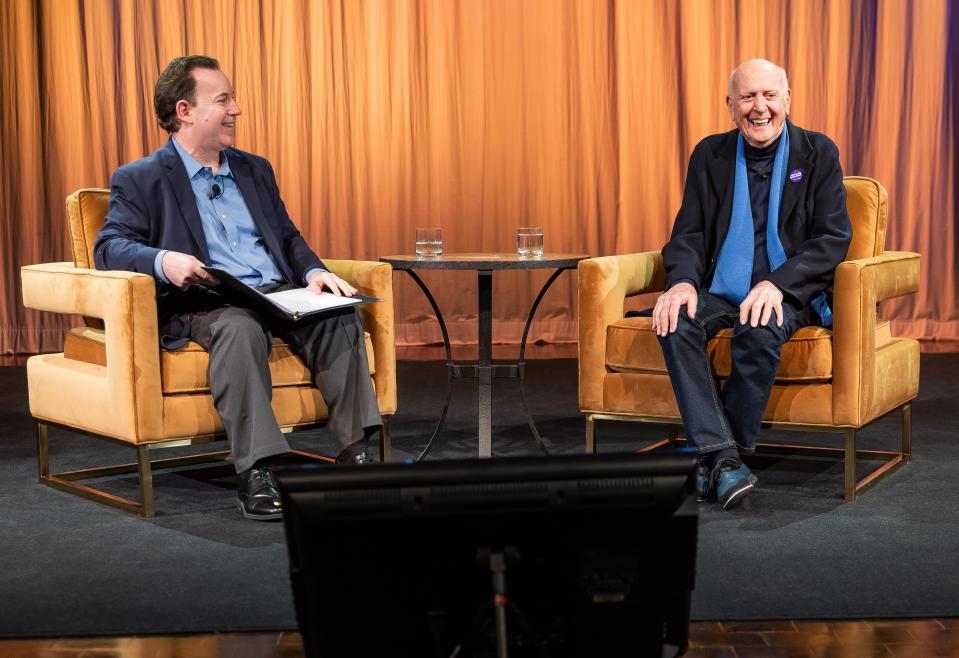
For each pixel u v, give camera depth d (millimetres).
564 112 5340
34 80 5258
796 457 3014
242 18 5312
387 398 2834
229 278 2396
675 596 1139
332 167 5410
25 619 1862
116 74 5320
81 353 2717
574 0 5266
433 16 5281
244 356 2459
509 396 3988
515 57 5301
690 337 2574
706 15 5254
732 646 1731
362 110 5355
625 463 1072
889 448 3113
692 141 5312
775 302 2521
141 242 2674
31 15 5219
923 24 5195
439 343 5449
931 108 5238
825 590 1966
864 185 2857
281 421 2619
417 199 5422
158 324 2600
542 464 1070
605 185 5398
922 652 1702
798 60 5262
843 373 2525
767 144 2791
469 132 5359
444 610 1107
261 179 2920
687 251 2834
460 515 1064
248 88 5352
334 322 2621
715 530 2342
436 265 2832
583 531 1083
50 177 5332
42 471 2816
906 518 2416
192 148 2764
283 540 2307
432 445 3027
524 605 1109
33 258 5340
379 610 1102
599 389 2803
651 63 5301
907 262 2768
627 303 5520
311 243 5457
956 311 5312
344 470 1066
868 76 5258
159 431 2479
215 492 2719
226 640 1774
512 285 5414
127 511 2541
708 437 2525
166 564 2154
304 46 5336
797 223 2752
